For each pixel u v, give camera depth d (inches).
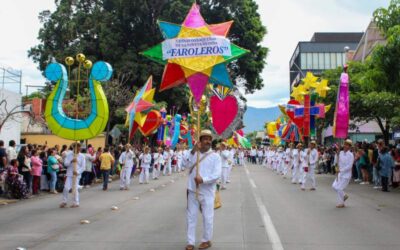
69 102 1131.9
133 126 916.0
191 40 370.3
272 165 1508.4
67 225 411.2
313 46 3125.0
